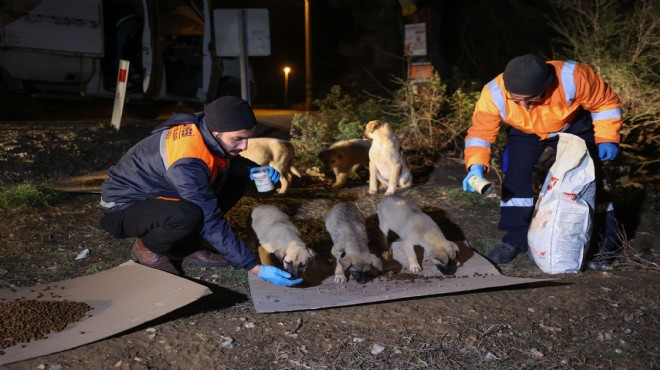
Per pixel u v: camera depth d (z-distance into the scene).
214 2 28.48
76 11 9.94
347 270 4.55
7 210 5.51
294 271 4.07
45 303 3.68
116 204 4.23
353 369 3.24
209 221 3.76
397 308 3.93
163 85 11.04
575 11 10.88
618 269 4.86
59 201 5.90
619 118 4.63
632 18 9.93
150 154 4.06
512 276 4.64
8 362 3.09
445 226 5.83
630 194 7.01
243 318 3.77
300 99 33.94
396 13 18.17
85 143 8.36
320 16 28.67
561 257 4.61
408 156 8.76
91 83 10.40
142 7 10.62
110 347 3.35
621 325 3.80
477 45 15.98
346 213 4.65
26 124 9.62
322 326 3.67
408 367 3.27
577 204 4.57
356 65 22.75
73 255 4.70
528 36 14.86
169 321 3.70
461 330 3.65
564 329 3.73
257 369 3.22
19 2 9.40
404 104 9.80
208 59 11.34
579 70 4.47
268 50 7.29
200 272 4.52
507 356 3.40
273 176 4.49
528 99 4.30
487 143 4.83
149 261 4.37
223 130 3.76
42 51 9.66
